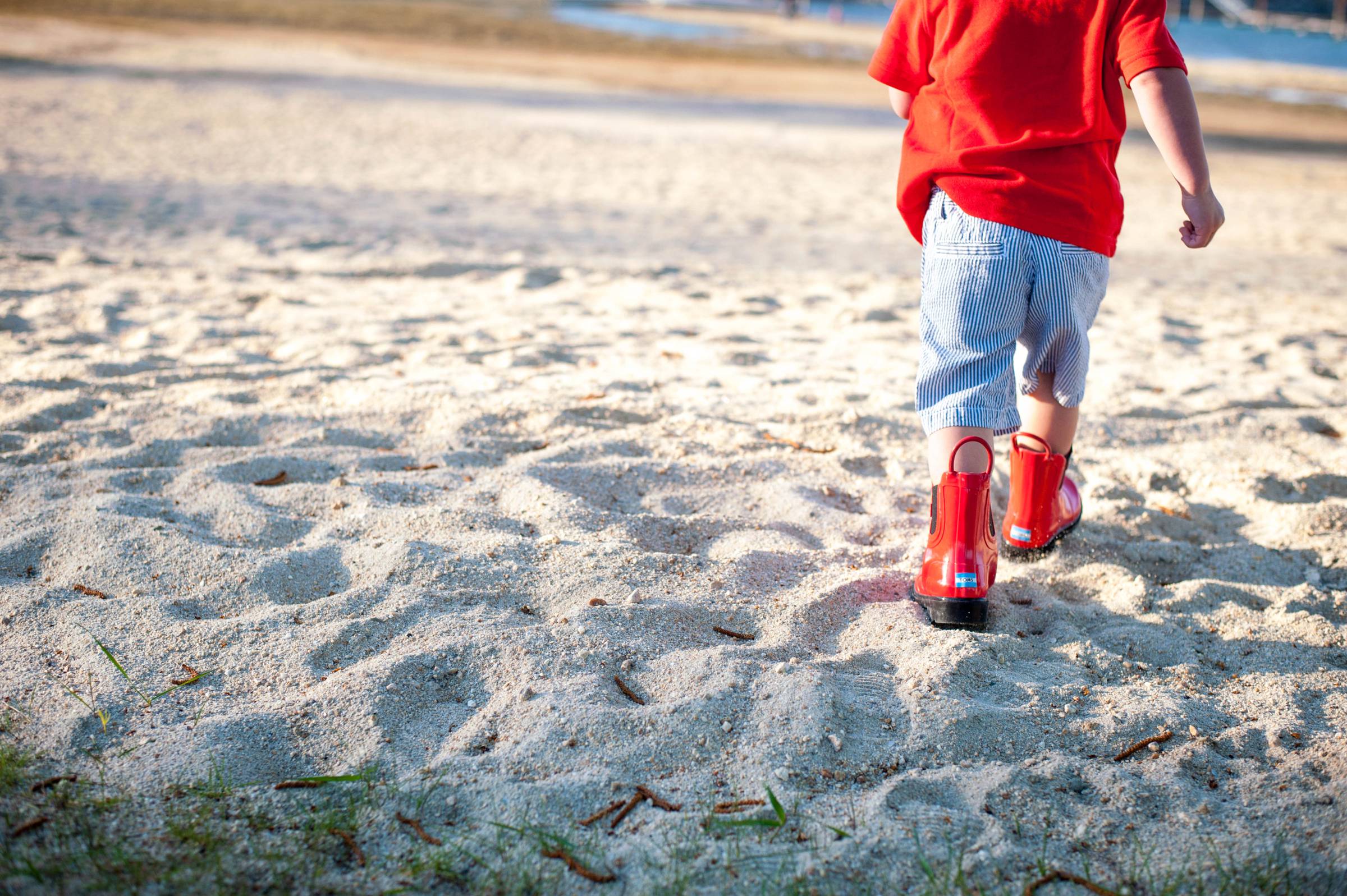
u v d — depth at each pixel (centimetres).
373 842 154
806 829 158
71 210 682
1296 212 1091
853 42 3806
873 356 442
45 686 185
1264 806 166
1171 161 194
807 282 614
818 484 292
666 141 1350
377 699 184
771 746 175
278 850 150
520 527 254
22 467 274
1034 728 185
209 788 161
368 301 499
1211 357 475
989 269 207
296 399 344
